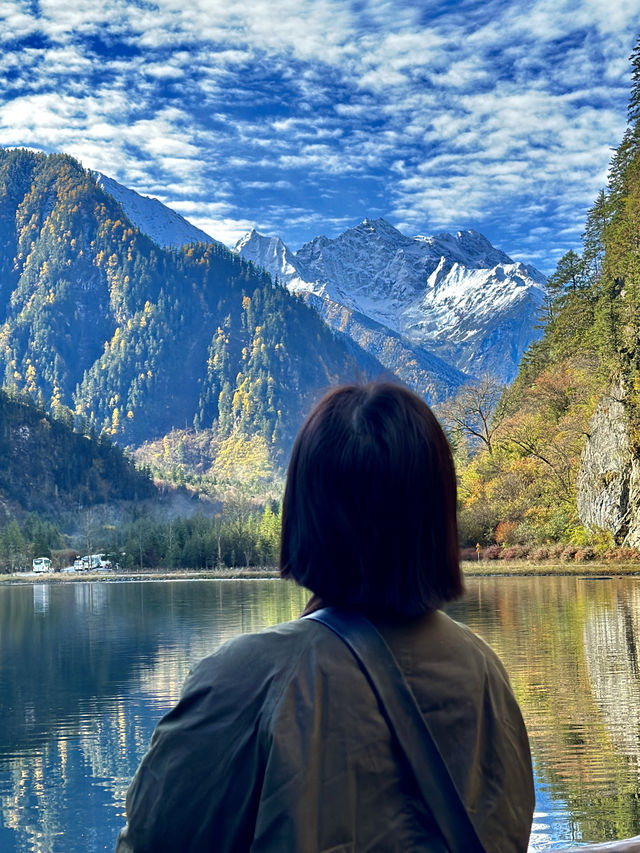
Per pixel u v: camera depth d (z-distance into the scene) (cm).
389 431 143
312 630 137
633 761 1075
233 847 129
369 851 128
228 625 3369
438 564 145
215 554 13125
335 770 128
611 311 6956
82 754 1326
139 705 1695
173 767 132
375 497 141
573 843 809
